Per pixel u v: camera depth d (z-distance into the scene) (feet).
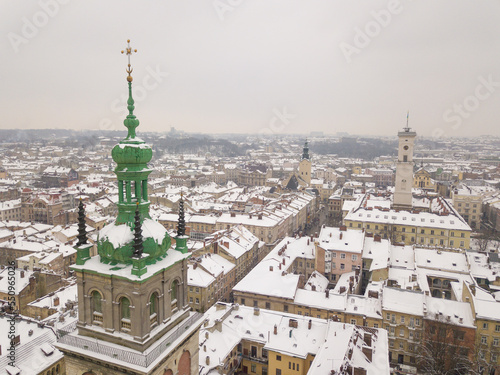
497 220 628.28
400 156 549.95
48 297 285.64
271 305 296.10
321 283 339.98
